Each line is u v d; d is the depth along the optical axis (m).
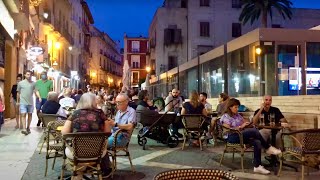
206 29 41.72
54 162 7.25
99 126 5.88
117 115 7.44
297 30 15.15
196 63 21.61
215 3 41.84
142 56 73.38
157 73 42.06
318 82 15.45
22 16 17.23
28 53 20.55
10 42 17.17
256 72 14.77
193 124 9.75
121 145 7.02
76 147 5.41
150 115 10.13
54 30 31.25
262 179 6.75
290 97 9.50
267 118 8.12
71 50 42.59
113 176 6.83
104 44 77.38
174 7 42.91
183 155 9.02
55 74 31.72
